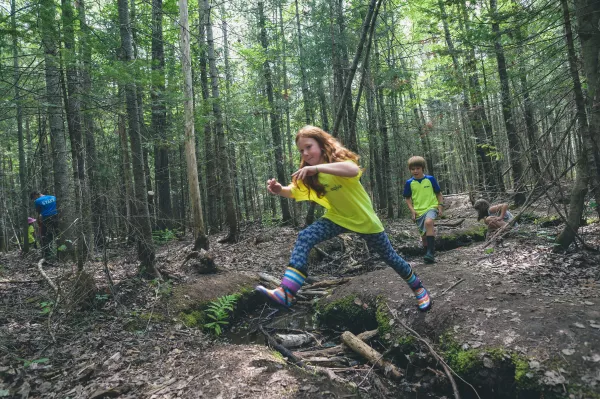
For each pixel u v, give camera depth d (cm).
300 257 246
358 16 1054
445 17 736
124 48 531
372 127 1210
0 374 287
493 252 549
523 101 672
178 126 764
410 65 1580
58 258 634
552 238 550
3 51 445
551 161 485
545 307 325
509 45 612
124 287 470
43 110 527
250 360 304
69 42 456
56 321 386
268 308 544
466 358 296
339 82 1098
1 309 409
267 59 1280
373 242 283
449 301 373
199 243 689
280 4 1277
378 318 401
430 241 541
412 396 307
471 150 1717
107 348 341
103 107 498
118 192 466
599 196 448
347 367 356
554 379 247
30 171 736
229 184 862
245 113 1135
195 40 1034
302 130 264
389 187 1211
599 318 294
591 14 453
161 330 395
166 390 265
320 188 259
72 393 268
